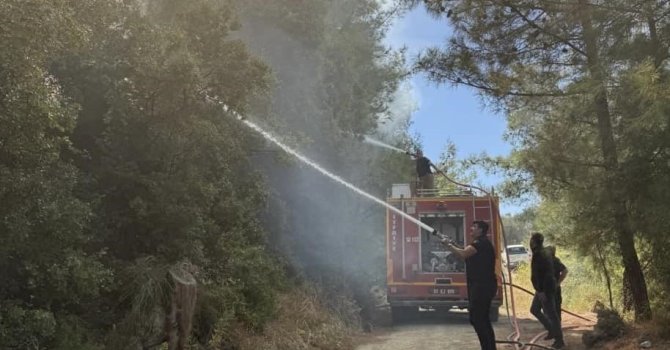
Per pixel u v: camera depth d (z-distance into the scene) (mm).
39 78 4508
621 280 11812
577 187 8844
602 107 8203
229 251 8250
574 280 16984
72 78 6242
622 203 8180
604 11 7914
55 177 5211
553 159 9148
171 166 6867
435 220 13477
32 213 4734
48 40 4496
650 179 7688
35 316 4641
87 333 5605
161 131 6570
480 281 7430
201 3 7383
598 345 8641
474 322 7418
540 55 9562
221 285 8078
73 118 5105
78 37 4883
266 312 8977
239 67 7484
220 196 8172
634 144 7691
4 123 4367
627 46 7809
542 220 11094
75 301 5418
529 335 10812
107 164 6457
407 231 13445
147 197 6684
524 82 9719
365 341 11023
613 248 9820
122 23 6371
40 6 4301
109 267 6281
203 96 7051
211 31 7414
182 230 6840
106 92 6266
